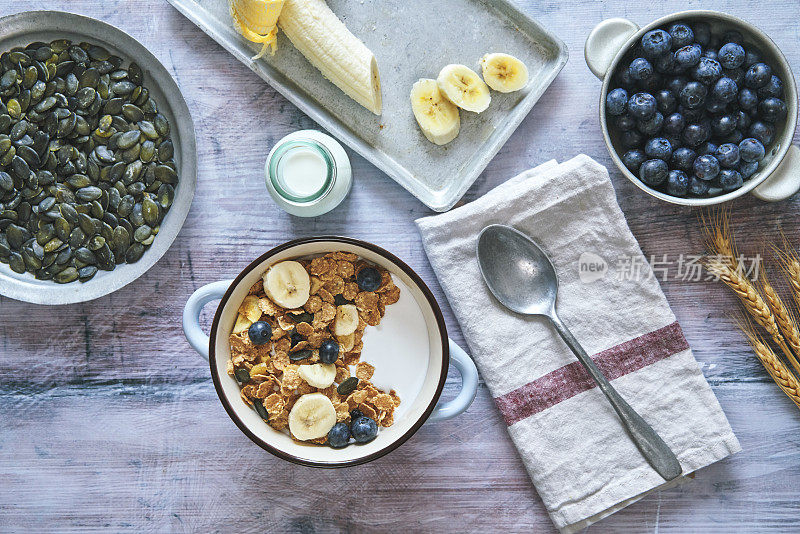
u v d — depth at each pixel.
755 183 0.62
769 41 0.61
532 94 0.66
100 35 0.66
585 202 0.66
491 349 0.67
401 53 0.67
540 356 0.67
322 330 0.65
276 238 0.68
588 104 0.68
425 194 0.67
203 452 0.69
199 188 0.68
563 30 0.68
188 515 0.69
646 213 0.68
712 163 0.62
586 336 0.67
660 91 0.62
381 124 0.67
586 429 0.67
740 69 0.62
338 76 0.64
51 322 0.69
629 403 0.67
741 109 0.63
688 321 0.68
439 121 0.65
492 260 0.66
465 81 0.65
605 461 0.67
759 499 0.68
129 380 0.69
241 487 0.69
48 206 0.67
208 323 0.69
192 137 0.66
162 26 0.68
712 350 0.68
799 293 0.66
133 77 0.67
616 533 0.68
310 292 0.65
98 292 0.67
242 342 0.63
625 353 0.67
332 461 0.61
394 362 0.66
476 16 0.67
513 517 0.69
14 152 0.67
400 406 0.66
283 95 0.67
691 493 0.68
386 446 0.62
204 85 0.68
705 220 0.68
